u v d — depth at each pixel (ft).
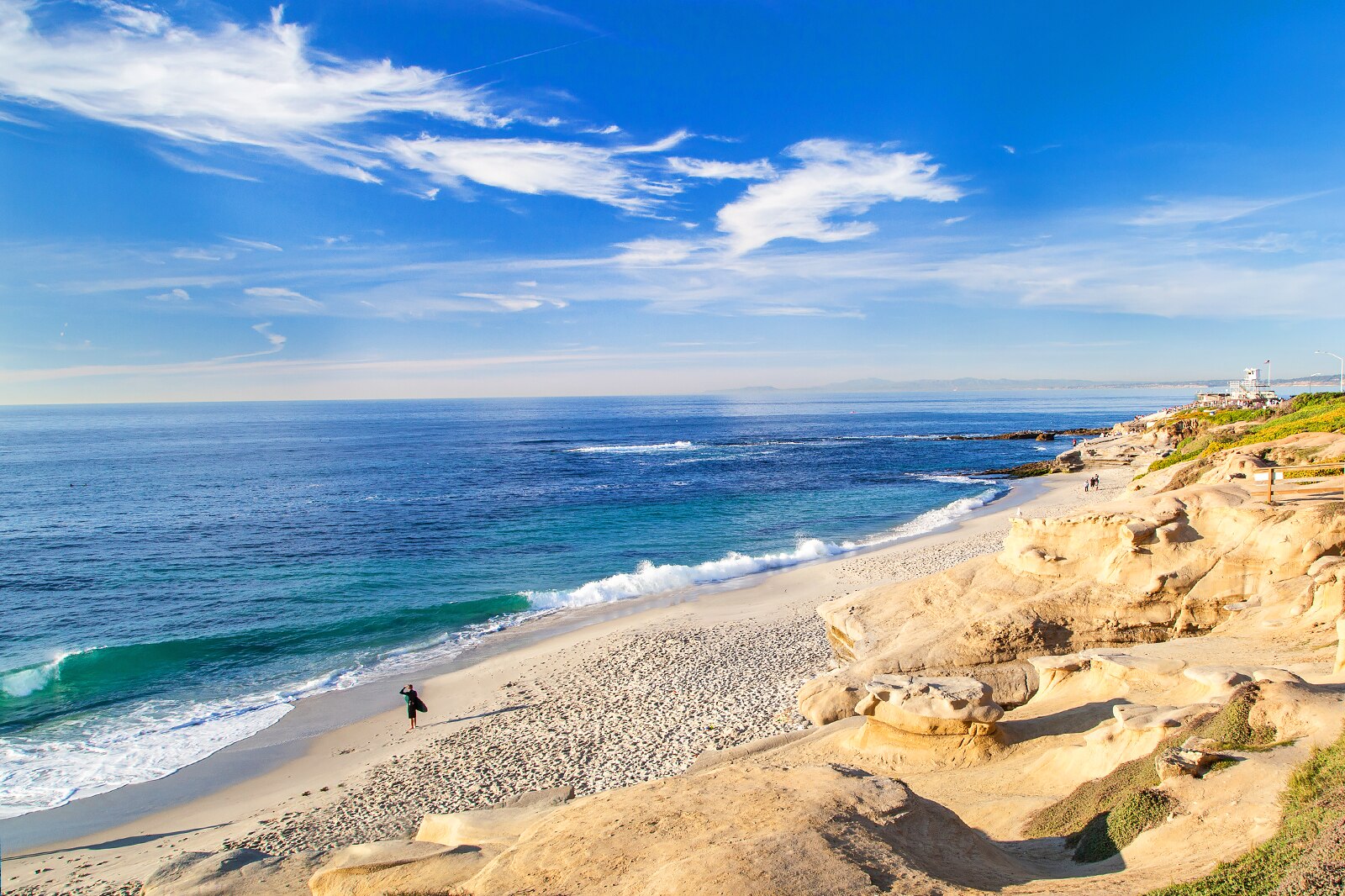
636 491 237.25
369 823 53.57
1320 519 56.13
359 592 119.85
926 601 70.33
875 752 49.52
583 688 78.07
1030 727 48.08
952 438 465.06
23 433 589.32
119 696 79.92
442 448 421.59
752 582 122.52
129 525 178.70
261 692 81.05
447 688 80.48
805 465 320.50
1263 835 24.04
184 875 38.24
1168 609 59.00
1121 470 254.68
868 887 23.32
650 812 29.60
